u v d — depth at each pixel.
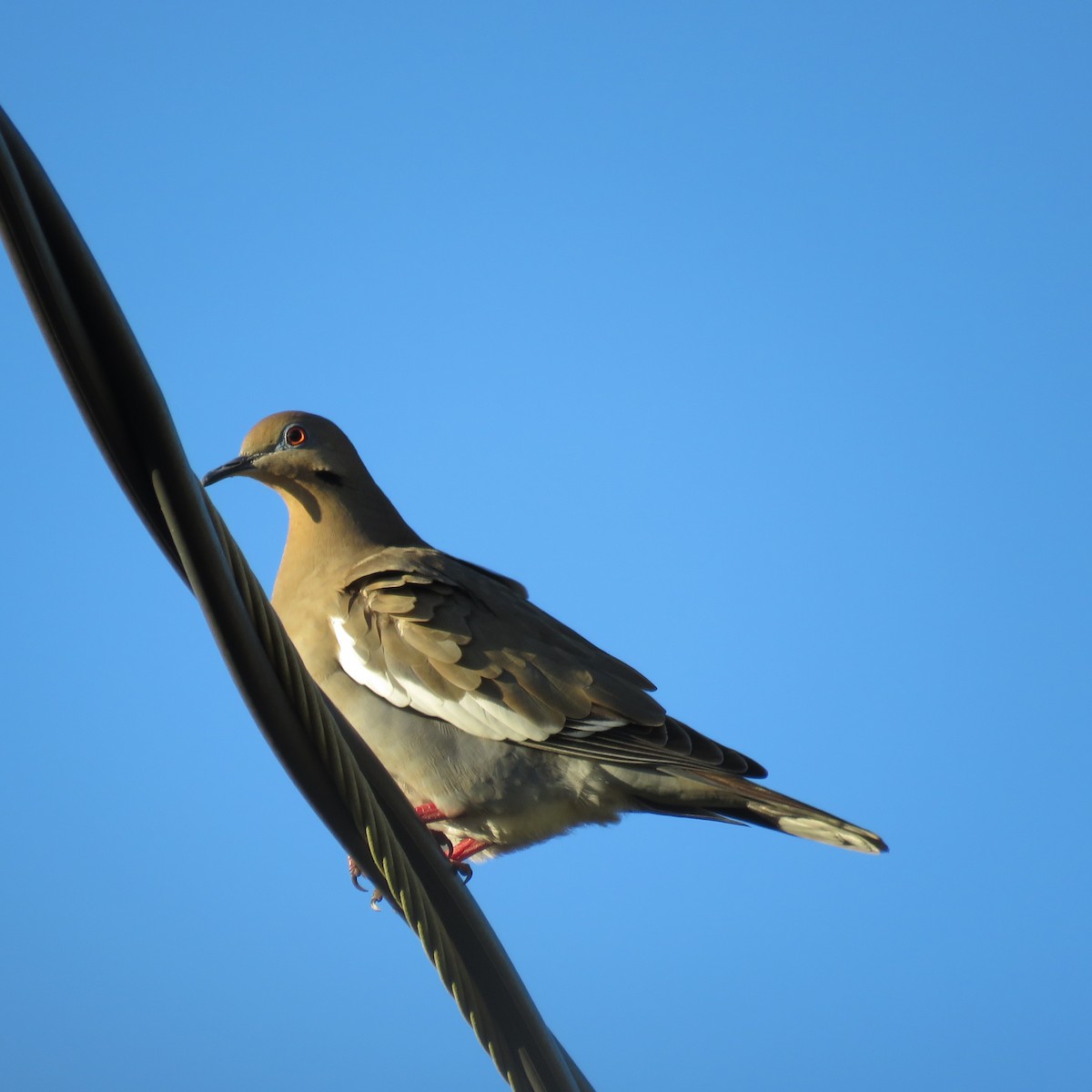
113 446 4.85
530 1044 6.24
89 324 4.71
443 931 6.06
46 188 4.58
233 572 5.17
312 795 5.57
